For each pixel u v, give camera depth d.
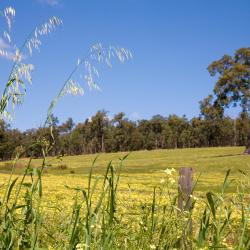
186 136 156.62
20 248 3.46
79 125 156.00
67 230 4.12
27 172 3.41
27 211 3.46
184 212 4.31
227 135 150.12
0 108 3.37
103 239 3.58
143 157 101.31
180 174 6.89
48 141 3.37
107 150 159.50
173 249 4.05
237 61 80.00
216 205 4.07
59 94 3.45
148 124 165.62
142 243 4.21
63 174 48.78
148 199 15.27
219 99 79.06
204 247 3.97
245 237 4.17
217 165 59.03
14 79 3.46
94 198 13.75
